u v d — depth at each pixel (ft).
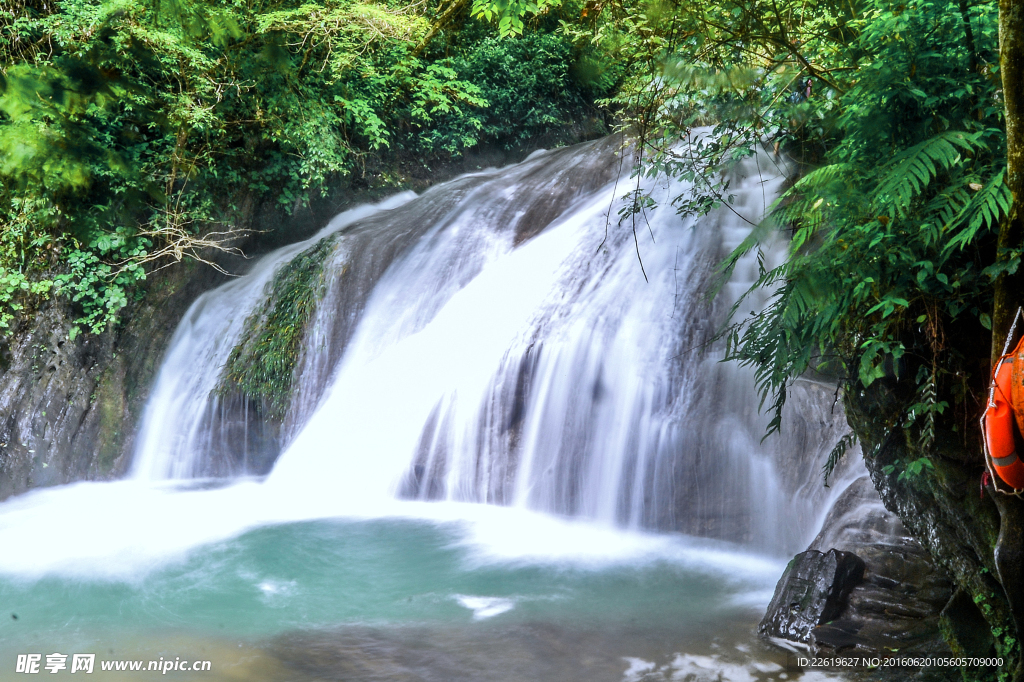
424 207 44.37
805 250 16.40
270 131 45.52
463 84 55.21
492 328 33.27
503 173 48.29
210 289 44.57
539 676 16.19
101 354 40.11
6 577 23.61
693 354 27.68
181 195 42.93
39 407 37.50
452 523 28.45
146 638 19.02
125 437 39.45
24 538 28.09
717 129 17.06
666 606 20.26
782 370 14.10
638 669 16.38
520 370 30.45
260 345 39.55
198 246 43.80
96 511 32.19
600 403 28.55
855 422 15.47
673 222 31.96
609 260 32.81
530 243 37.63
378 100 53.26
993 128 11.68
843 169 12.75
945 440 13.01
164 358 41.73
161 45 32.96
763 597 20.80
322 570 23.91
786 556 23.99
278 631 19.29
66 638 19.15
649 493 26.96
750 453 25.46
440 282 38.81
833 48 14.80
